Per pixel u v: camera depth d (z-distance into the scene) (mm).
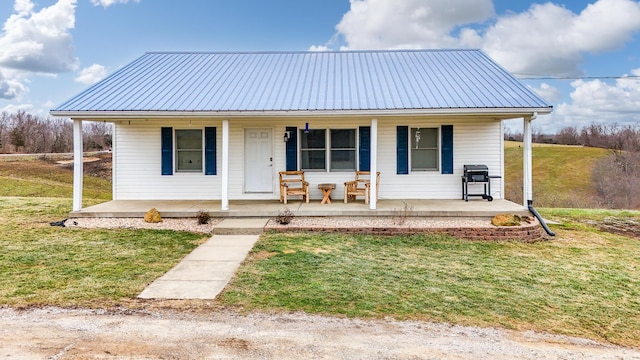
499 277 5871
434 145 11312
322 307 4535
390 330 3996
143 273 5676
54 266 5930
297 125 11250
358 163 11156
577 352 3707
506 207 9570
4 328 3850
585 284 5703
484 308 4688
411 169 11305
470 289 5309
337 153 11297
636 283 5836
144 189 11445
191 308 4449
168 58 13148
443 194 11258
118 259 6383
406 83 10680
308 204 10375
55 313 4242
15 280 5250
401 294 5027
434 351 3566
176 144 11461
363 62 12664
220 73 11766
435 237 8109
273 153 11328
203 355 3367
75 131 9430
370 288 5199
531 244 7992
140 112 9008
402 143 11211
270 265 6117
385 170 11312
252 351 3459
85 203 12797
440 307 4660
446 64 12195
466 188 10695
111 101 9508
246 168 11422
